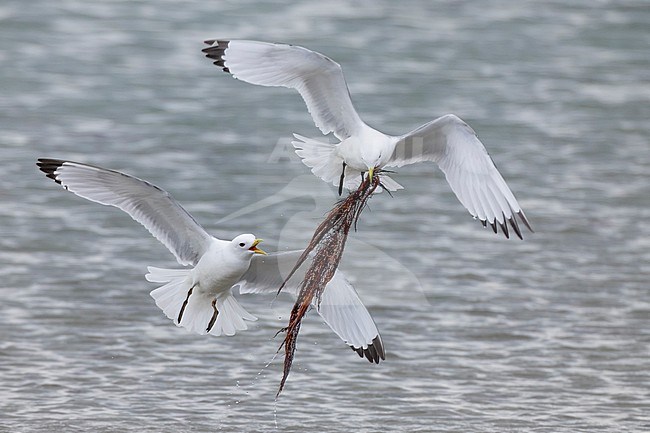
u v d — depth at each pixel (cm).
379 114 2503
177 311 1067
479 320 1471
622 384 1285
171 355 1337
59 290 1522
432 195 2022
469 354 1363
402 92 2688
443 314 1488
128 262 1644
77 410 1177
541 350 1378
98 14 3309
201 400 1220
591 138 2389
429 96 2664
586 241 1795
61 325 1407
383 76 2820
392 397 1239
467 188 1057
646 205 1977
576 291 1584
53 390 1225
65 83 2664
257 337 1399
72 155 2159
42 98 2541
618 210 1947
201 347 1366
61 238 1727
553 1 3672
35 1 3381
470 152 1054
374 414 1195
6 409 1170
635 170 2177
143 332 1401
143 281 1572
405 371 1311
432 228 1839
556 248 1762
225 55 1065
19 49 2928
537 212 1923
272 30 3194
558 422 1179
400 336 1414
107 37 3083
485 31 3312
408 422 1175
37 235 1734
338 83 1088
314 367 1320
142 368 1297
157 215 1059
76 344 1353
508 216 1033
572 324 1462
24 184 1973
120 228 1791
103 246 1706
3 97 2531
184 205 1891
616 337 1421
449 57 3020
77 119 2406
